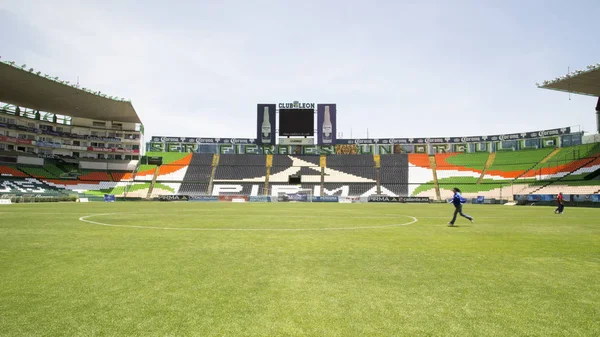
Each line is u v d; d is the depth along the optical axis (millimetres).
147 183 78375
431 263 8508
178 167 85062
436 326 4656
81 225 17344
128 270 7574
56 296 5742
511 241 12453
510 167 77000
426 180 79812
